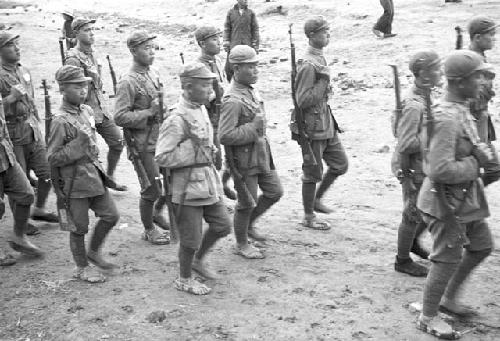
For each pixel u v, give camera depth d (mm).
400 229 5875
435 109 4621
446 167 4504
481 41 6492
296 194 8484
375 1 22547
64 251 6676
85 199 5758
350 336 4945
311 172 6996
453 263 4777
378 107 12367
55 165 5605
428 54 5418
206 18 25156
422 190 4898
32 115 7211
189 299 5559
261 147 6227
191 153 5320
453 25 18484
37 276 6070
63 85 5578
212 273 5953
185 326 5125
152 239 6887
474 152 4605
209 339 4938
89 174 5688
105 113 8242
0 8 32312
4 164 5988
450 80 4574
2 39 6961
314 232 7141
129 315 5312
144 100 6715
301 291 5691
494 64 14273
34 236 7098
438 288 4840
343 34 19203
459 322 5121
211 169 5531
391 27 18141
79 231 5777
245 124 6035
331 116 7078
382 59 16094
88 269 5992
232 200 8219
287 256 6484
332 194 8422
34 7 32031
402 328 5039
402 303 5449
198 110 5398
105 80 15734
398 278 5934
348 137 10805
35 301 5590
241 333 5012
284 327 5090
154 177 6727
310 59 6742
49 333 5105
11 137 6953
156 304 5473
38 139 7203
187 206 5410
